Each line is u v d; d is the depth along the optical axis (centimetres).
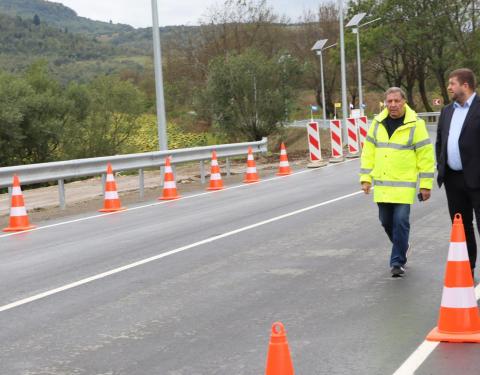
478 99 752
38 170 1764
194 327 697
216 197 1853
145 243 1181
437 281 828
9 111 4741
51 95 5416
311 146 2703
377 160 866
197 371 576
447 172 771
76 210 1781
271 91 4491
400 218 853
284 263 968
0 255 1161
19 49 19012
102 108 5828
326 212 1428
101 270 984
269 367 449
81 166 1891
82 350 646
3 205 2061
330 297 782
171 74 8231
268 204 1617
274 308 750
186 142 6297
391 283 829
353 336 643
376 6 7881
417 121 854
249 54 4609
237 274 916
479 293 757
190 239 1194
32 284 922
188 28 8250
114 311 771
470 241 789
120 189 2333
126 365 600
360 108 5462
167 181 1908
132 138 6312
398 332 647
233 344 639
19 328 726
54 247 1205
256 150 2758
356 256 990
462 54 7312
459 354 580
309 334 655
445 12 7250
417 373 545
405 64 8131
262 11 8250
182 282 887
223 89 4512
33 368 605
